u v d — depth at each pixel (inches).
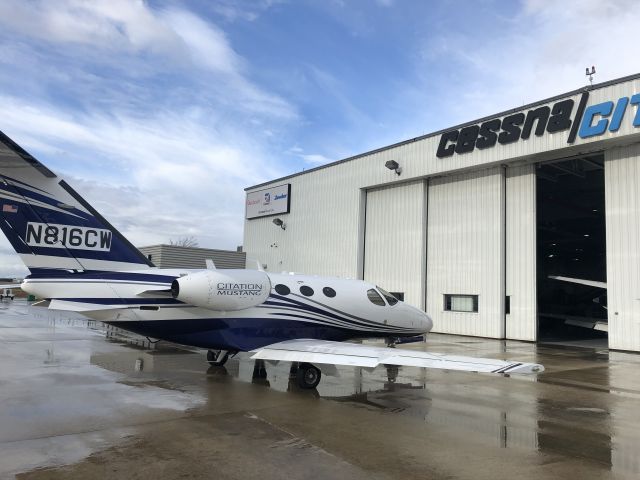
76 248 379.6
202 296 386.6
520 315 812.6
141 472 200.4
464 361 319.9
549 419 304.3
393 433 265.9
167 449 229.1
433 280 939.3
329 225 1149.1
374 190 1064.2
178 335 396.8
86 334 790.5
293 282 454.0
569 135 738.8
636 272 691.4
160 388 367.6
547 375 478.3
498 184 853.2
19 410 293.1
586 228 1282.0
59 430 254.4
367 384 414.9
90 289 378.0
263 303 425.1
